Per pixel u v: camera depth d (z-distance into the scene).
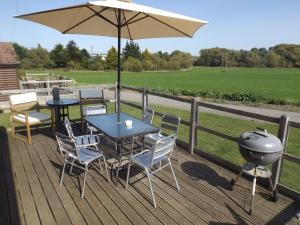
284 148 3.09
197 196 3.08
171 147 3.16
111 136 3.13
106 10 3.67
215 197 3.06
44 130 5.68
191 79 36.69
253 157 2.70
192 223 2.58
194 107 4.21
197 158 4.23
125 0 3.20
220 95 16.69
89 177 3.51
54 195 3.05
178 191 3.18
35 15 3.34
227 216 2.71
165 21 3.61
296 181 4.25
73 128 5.85
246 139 2.79
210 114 10.38
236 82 32.41
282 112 11.95
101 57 55.81
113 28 4.37
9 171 3.68
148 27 4.12
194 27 3.61
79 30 4.43
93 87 9.45
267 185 3.27
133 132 3.30
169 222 2.59
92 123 3.76
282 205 2.92
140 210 2.78
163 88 22.36
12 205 2.83
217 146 5.88
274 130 7.85
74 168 3.78
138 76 41.16
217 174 3.66
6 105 9.49
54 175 3.57
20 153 4.36
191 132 4.34
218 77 41.59
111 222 2.57
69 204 2.87
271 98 15.29
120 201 2.94
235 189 3.25
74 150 2.99
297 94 20.22
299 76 44.06
